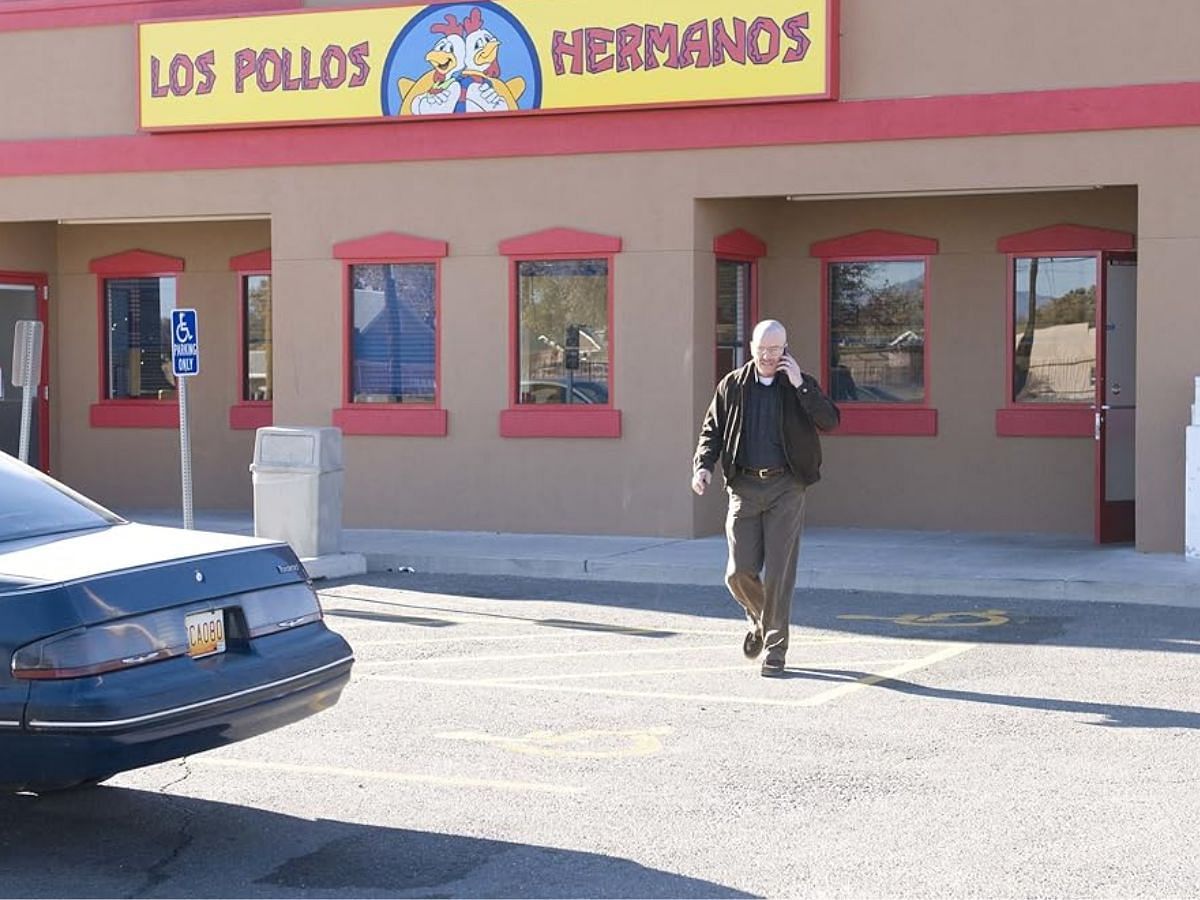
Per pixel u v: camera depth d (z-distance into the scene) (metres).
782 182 15.54
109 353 20.14
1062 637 11.41
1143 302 14.34
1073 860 6.44
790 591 10.19
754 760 8.09
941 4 14.92
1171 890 6.09
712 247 16.22
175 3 17.72
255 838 6.98
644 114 15.98
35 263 19.81
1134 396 15.77
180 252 19.78
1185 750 8.16
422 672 10.43
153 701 6.40
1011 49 14.73
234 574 6.98
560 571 14.70
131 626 6.48
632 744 8.47
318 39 17.00
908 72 15.08
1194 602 12.70
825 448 17.30
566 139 16.28
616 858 6.59
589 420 16.34
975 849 6.60
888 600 13.18
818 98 15.22
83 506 7.75
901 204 16.92
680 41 15.68
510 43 16.30
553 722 9.00
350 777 7.91
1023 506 16.62
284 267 17.44
